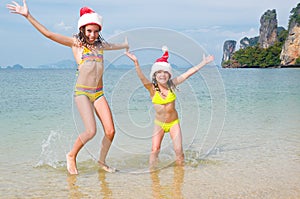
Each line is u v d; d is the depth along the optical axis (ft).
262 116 25.67
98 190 11.25
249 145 16.99
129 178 12.45
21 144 17.42
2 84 64.13
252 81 76.48
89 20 13.03
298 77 96.43
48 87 55.16
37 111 28.86
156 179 12.31
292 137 18.78
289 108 30.35
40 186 11.64
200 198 10.44
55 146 17.06
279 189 11.11
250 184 11.60
